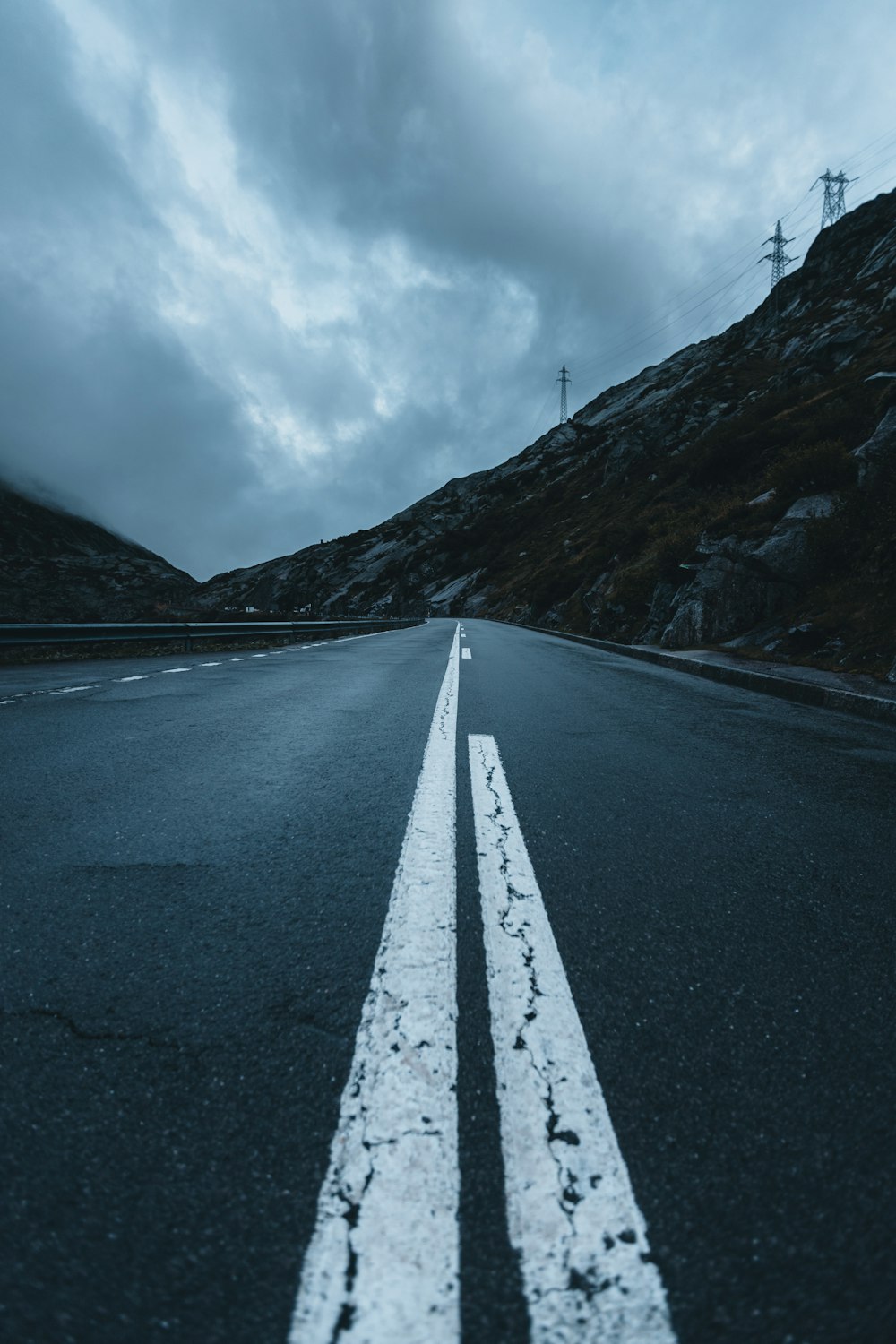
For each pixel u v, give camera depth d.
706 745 4.34
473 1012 1.33
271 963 1.49
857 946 1.66
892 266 56.91
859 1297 0.77
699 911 1.83
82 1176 0.91
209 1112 1.04
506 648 15.73
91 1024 1.25
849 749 4.39
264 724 4.63
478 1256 0.81
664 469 37.56
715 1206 0.89
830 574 11.12
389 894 1.88
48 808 2.62
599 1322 0.73
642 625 17.66
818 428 15.63
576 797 2.97
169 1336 0.71
